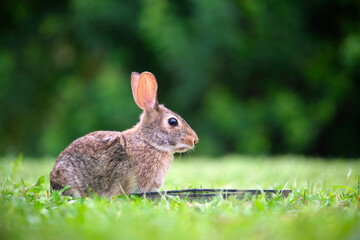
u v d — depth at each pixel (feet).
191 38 53.88
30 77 60.75
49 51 60.44
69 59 60.49
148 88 18.80
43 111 60.85
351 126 61.52
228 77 59.11
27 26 61.11
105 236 9.04
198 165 35.04
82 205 12.41
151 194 15.29
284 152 57.57
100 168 17.33
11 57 59.77
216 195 14.90
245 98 60.54
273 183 21.04
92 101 54.54
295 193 14.93
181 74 53.83
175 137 18.20
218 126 54.85
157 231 9.55
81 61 59.88
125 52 57.52
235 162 38.17
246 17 58.18
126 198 14.96
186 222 10.66
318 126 58.44
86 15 55.42
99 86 54.29
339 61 59.57
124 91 53.72
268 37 59.11
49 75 60.95
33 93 60.54
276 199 13.96
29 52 60.80
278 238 9.07
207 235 9.40
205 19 53.42
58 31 58.65
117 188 17.40
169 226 10.07
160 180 18.16
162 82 57.82
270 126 56.85
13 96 59.77
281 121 56.18
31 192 17.42
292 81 61.05
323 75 59.16
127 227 9.96
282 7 59.31
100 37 56.85
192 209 12.66
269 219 10.69
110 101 52.65
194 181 22.02
